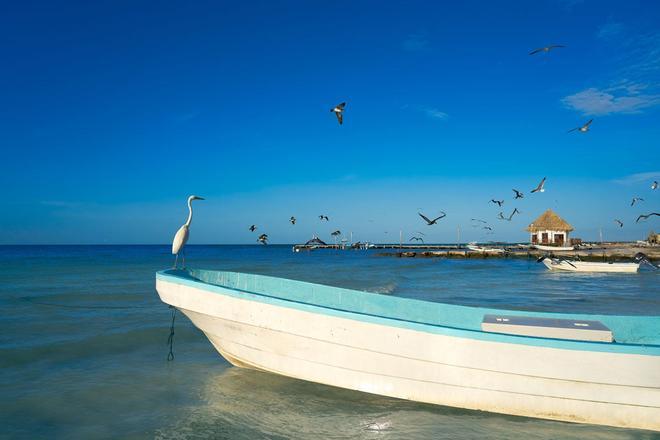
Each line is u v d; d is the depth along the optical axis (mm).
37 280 30031
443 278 37375
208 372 9672
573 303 21906
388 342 7176
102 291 23797
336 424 7117
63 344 11781
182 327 14078
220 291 8164
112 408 7742
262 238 26953
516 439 6512
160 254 87875
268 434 6852
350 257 85875
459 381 6973
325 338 7504
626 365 6301
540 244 75125
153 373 9602
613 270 42594
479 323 8641
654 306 21000
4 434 6688
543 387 6648
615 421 6590
